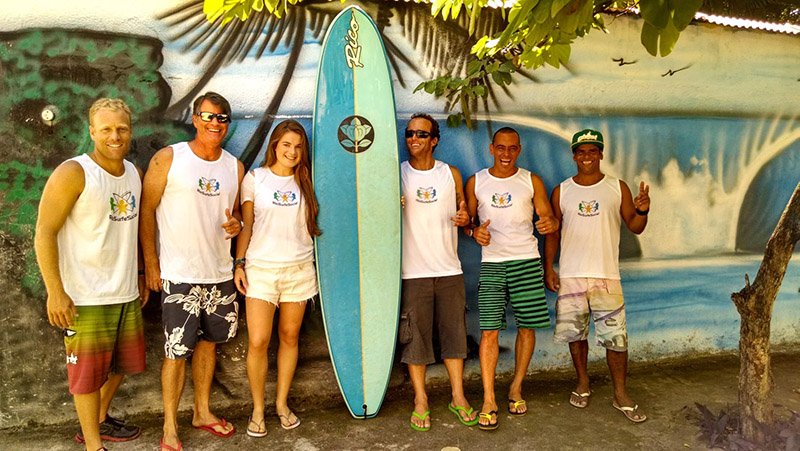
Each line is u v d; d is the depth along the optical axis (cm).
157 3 296
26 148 286
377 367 306
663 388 344
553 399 329
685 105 379
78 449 272
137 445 273
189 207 264
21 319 289
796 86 398
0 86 281
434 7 247
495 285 306
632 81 368
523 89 350
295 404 320
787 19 409
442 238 303
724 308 396
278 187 285
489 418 291
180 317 262
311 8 316
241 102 311
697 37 376
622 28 362
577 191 318
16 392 291
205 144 271
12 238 286
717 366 380
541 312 306
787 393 338
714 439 275
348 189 306
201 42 304
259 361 285
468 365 350
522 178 315
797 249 411
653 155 376
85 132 292
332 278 303
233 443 277
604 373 368
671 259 383
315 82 315
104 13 290
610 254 311
